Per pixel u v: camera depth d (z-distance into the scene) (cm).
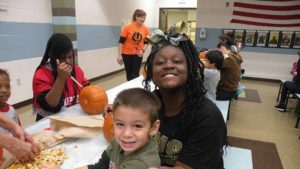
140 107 88
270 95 516
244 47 659
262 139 310
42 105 172
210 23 665
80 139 137
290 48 625
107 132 129
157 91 111
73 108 187
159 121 98
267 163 254
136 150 90
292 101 472
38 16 415
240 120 372
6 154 110
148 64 111
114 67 693
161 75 102
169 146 104
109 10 629
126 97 90
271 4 612
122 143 89
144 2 826
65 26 452
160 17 931
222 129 101
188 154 99
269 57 646
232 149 191
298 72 384
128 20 737
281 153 276
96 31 583
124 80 619
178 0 888
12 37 370
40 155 116
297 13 599
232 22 650
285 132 332
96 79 608
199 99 101
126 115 87
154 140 97
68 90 190
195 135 98
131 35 446
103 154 105
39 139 127
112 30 657
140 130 88
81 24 523
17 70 385
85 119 148
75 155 121
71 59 177
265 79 662
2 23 351
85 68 557
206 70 265
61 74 162
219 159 100
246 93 526
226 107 274
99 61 612
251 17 634
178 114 104
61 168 109
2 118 121
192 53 104
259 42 645
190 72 102
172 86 100
